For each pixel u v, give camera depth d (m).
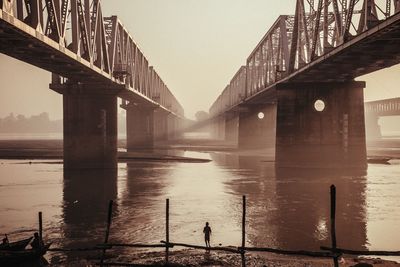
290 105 56.22
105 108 58.28
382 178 47.41
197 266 19.86
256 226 26.72
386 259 21.16
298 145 55.94
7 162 71.75
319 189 40.59
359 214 29.83
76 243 23.31
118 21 60.44
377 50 38.12
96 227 26.59
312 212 30.59
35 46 33.16
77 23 39.56
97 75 50.38
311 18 51.09
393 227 26.33
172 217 29.12
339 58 42.25
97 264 19.45
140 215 29.81
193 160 73.44
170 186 43.34
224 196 37.25
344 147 55.47
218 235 24.80
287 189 40.81
